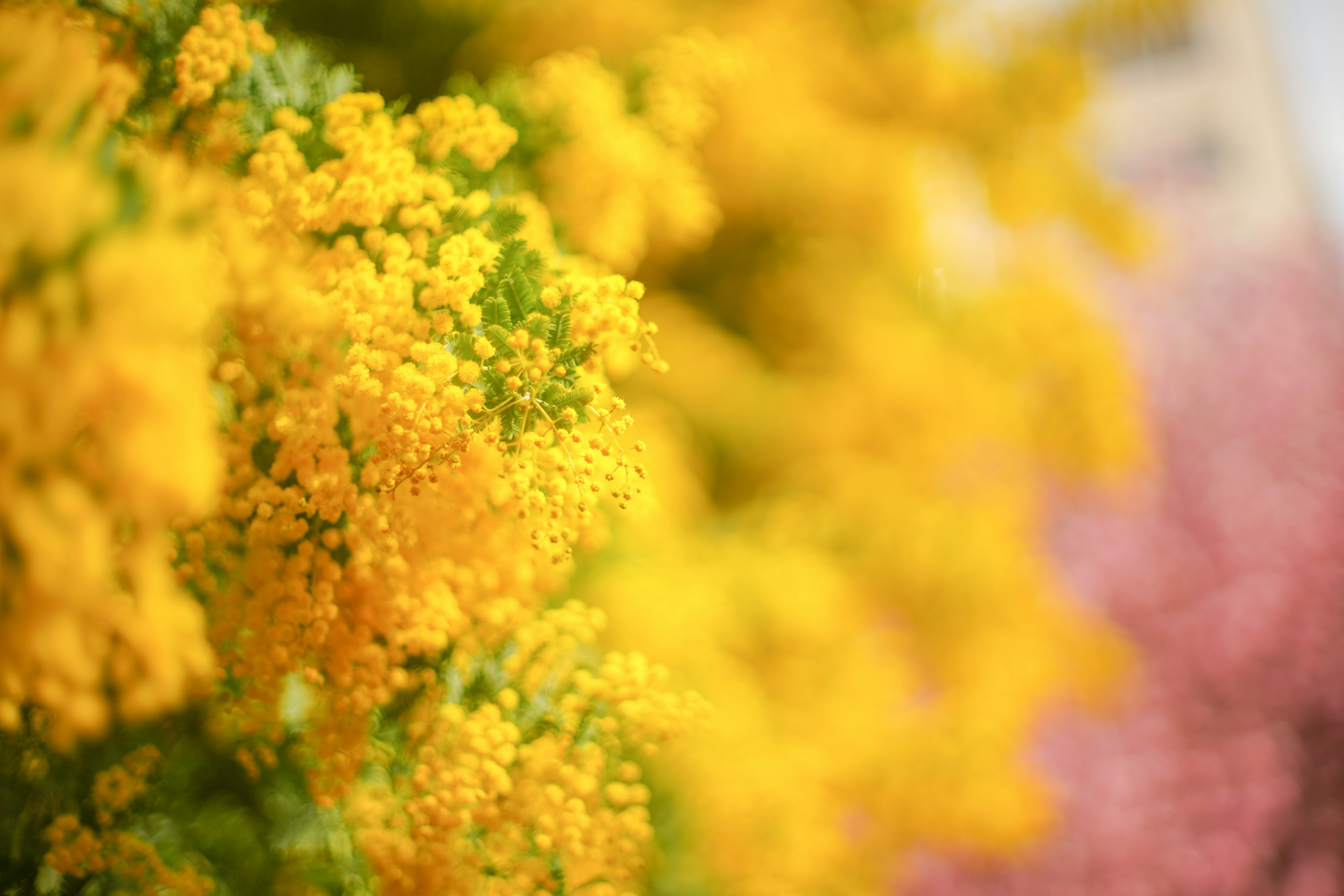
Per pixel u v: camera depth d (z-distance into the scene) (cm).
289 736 56
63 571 48
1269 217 489
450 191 53
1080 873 217
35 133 47
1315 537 262
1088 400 124
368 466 51
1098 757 236
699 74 65
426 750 53
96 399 47
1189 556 265
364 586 52
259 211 52
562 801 53
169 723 55
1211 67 505
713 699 78
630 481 51
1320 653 249
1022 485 139
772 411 111
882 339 117
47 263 47
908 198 119
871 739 102
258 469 52
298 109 53
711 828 71
